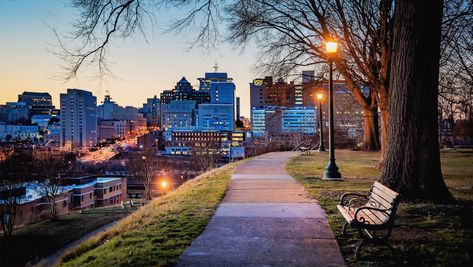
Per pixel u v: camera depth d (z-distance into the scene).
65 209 55.12
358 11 20.95
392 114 11.09
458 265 5.83
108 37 10.85
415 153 10.62
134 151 154.38
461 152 42.00
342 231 7.61
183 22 12.46
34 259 25.55
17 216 42.91
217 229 8.12
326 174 16.94
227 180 16.92
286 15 24.80
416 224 8.25
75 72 10.66
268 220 8.89
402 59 10.80
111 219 38.19
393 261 6.01
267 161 28.41
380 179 11.23
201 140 178.62
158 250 6.68
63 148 176.00
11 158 46.06
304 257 6.22
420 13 10.52
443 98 18.64
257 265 5.85
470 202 10.52
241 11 22.16
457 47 15.52
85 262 6.39
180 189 16.92
